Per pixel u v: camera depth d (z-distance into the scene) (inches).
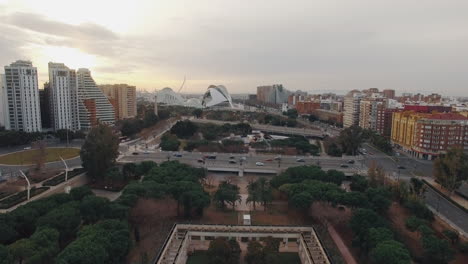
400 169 7529.5
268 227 4234.7
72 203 4057.6
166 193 4628.4
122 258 3385.8
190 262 3742.6
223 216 4788.4
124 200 4234.7
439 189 6117.1
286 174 5723.4
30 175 6205.7
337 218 4461.1
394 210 4987.7
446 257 3405.5
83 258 2829.7
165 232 4207.7
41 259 2906.0
